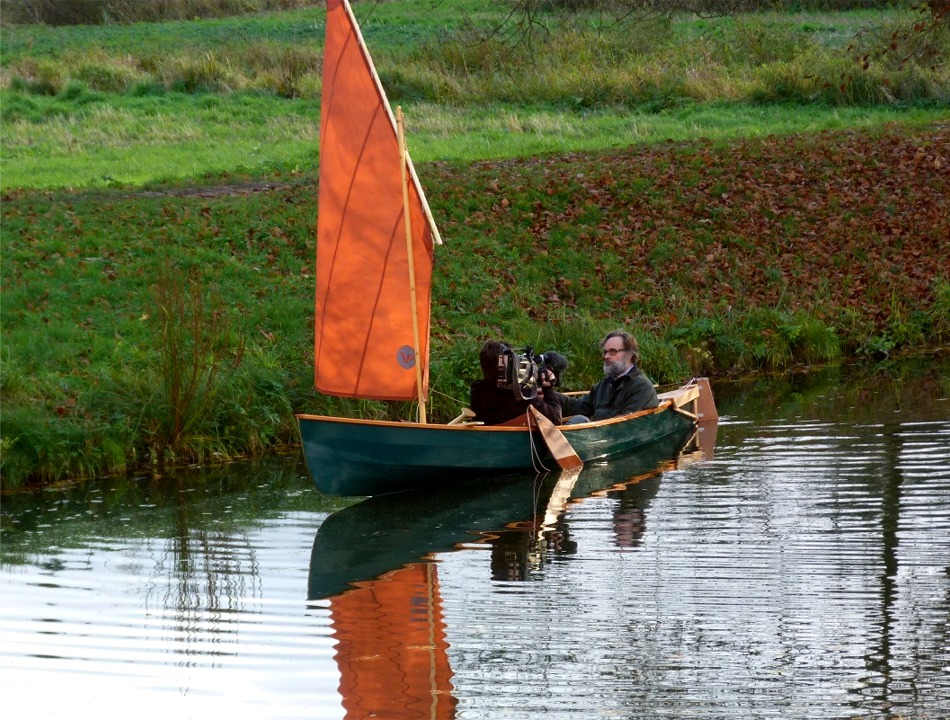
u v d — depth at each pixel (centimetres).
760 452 3975
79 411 4406
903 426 4253
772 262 6925
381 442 3612
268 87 11594
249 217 6700
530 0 7781
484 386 4031
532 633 2406
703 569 2761
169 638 2469
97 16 16512
